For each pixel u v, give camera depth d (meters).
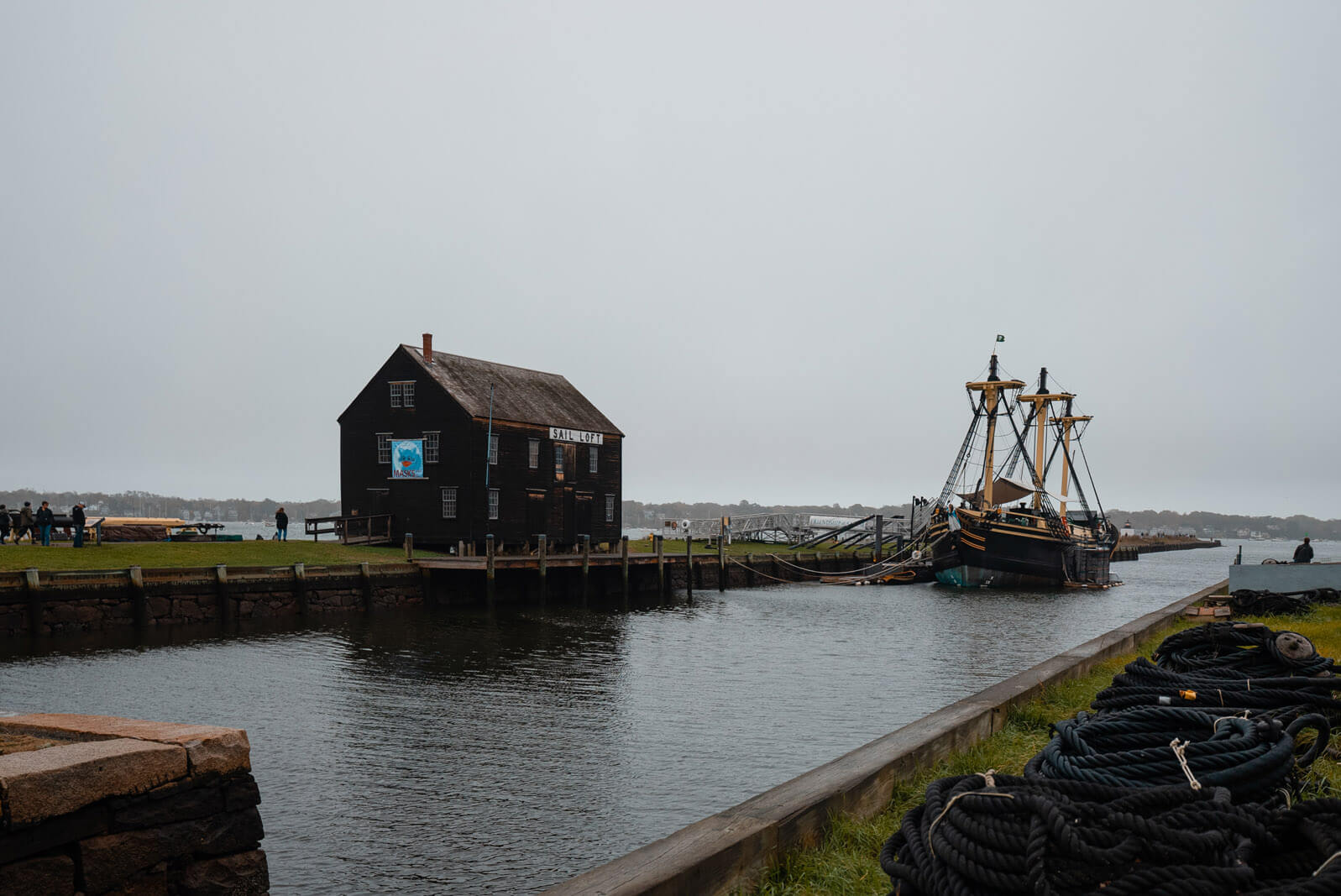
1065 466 84.12
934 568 59.19
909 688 21.12
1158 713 6.29
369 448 47.53
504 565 36.72
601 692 20.17
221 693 19.38
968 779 4.77
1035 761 6.08
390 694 19.48
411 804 12.35
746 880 5.13
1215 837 3.79
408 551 36.97
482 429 45.47
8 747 5.31
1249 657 8.08
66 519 39.53
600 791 12.93
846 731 16.61
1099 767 5.61
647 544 64.12
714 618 36.88
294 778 13.48
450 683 20.94
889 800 6.80
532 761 14.45
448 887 9.81
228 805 5.44
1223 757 5.34
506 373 53.19
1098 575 58.78
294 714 17.56
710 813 12.08
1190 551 177.38
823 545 74.75
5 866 4.36
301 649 25.30
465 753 14.86
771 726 16.97
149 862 4.99
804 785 6.23
